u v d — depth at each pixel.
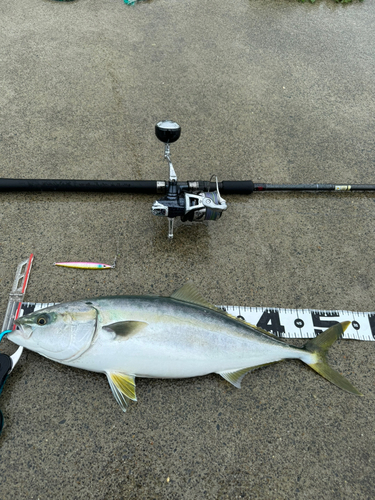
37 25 1.06
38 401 0.55
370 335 0.64
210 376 0.58
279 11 1.22
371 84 1.05
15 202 0.73
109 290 0.65
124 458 0.52
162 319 0.55
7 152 0.80
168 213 0.64
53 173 0.79
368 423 0.57
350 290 0.69
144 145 0.85
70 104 0.90
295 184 0.79
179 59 1.03
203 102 0.94
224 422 0.56
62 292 0.64
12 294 0.63
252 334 0.57
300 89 1.01
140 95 0.94
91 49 1.02
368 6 1.30
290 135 0.91
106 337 0.53
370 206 0.81
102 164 0.81
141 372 0.55
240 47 1.09
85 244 0.70
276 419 0.56
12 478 0.50
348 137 0.92
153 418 0.55
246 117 0.93
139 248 0.70
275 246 0.73
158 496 0.50
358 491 0.53
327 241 0.75
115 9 1.14
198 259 0.69
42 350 0.54
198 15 1.17
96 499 0.50
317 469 0.54
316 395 0.59
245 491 0.52
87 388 0.56
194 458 0.53
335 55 1.11
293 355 0.59
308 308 0.66
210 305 0.60
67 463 0.51
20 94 0.90
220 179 0.81
